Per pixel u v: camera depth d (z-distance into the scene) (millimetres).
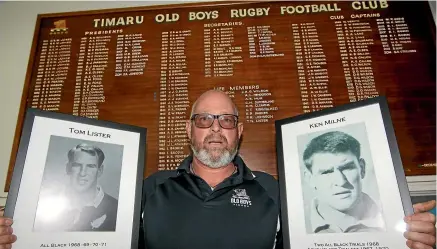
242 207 1214
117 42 1788
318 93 1635
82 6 1894
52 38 1813
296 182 1072
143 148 1177
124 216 1067
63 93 1684
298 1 1825
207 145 1312
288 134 1150
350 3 1804
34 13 1889
